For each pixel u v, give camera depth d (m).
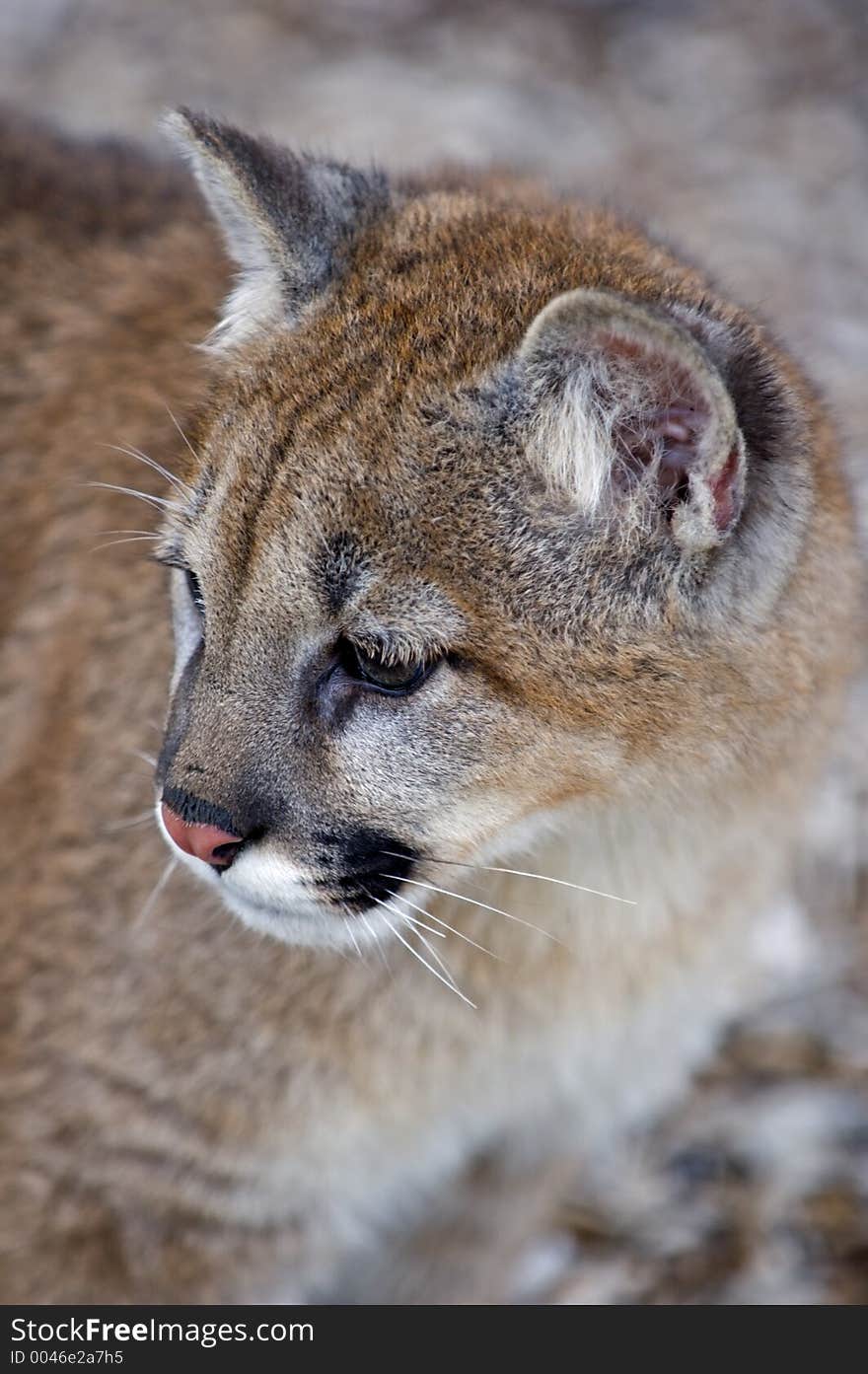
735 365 6.45
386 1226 9.80
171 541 7.09
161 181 9.94
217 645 6.60
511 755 6.57
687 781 7.09
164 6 20.11
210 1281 8.60
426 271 6.97
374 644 6.34
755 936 9.44
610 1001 8.20
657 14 20.31
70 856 8.12
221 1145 8.11
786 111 18.50
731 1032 11.05
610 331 6.08
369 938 6.99
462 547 6.33
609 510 6.38
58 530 8.71
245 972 7.73
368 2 20.14
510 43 19.48
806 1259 9.84
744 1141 10.53
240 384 7.05
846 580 7.53
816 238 16.41
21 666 8.74
